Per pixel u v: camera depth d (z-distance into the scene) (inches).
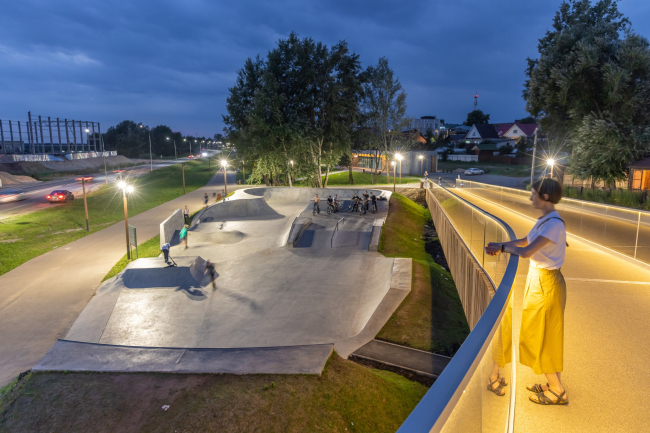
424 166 2578.7
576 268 309.1
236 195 1587.1
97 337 547.2
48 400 305.4
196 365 343.6
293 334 536.1
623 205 1079.6
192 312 619.5
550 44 1497.3
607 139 1175.6
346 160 2410.2
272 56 1889.8
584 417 112.5
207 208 1360.7
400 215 1215.6
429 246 944.9
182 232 1008.9
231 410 279.3
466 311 379.2
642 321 191.2
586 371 141.6
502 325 77.6
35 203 1696.6
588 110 1338.6
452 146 3769.7
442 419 31.8
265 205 1464.1
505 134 3597.4
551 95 1391.5
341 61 1870.1
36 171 3083.2
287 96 1943.9
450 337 441.4
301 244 995.3
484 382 59.0
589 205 451.8
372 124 2066.9
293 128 1807.3
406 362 392.5
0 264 862.5
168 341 533.0
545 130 1569.9
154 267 741.3
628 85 1207.6
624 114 1209.4
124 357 373.4
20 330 568.4
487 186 1192.8
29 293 701.9
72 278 776.9
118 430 268.5
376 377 329.7
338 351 417.4
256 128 1820.9
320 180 1973.4
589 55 1249.4
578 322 192.1
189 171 3329.2
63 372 342.0
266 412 276.4
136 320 595.8
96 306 644.1
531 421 111.3
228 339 532.7
